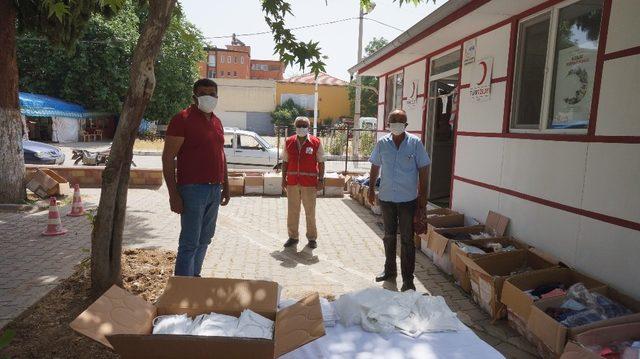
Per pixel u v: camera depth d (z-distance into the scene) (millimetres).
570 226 4488
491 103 6043
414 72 9000
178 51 30594
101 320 1996
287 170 6188
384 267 5250
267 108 47062
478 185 6332
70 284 4297
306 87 48844
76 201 7543
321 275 5137
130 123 3867
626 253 3826
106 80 28453
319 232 7168
